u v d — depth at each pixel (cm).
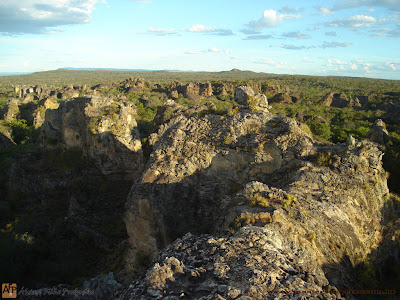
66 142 3794
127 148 3131
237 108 1861
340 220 1252
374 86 18012
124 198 2942
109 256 2205
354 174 1452
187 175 1659
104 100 3353
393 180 2161
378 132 3184
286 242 989
